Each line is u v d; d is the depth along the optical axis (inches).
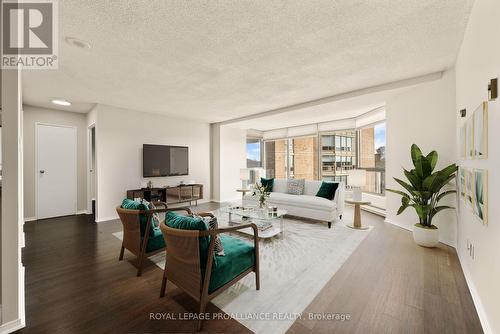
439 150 120.8
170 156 215.5
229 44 87.7
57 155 186.2
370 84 134.1
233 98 160.2
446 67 112.8
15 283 60.2
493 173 57.6
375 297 73.8
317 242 124.5
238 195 274.2
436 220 124.0
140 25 75.0
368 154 206.5
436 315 64.8
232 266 71.4
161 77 120.1
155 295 75.8
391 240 126.4
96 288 79.7
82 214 194.1
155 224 101.3
